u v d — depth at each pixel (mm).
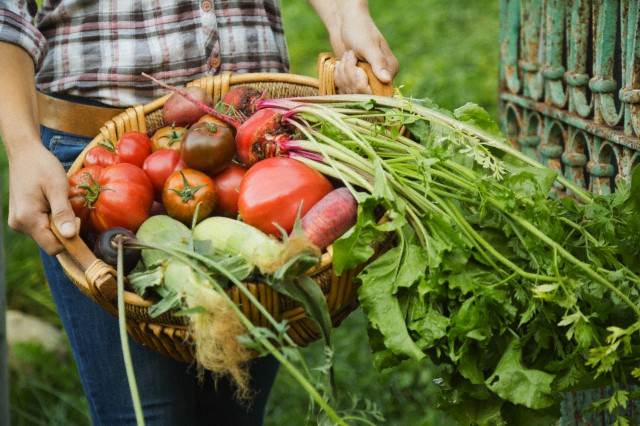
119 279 1403
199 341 1312
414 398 3008
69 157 1936
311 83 1972
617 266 1487
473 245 1474
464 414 1486
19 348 3250
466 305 1404
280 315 1437
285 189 1560
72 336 1898
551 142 2332
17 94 1643
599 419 2113
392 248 1491
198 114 1840
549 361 1476
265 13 2080
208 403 2143
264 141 1703
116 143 1857
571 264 1475
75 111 1926
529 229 1479
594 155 2062
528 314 1399
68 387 3174
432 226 1489
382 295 1439
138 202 1649
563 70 2234
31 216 1533
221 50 1999
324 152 1627
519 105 2492
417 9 6828
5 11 1680
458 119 1809
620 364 1444
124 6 1923
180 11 1954
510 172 1614
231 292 1373
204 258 1375
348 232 1422
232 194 1688
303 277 1383
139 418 1271
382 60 1906
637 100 1826
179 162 1722
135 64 1925
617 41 2137
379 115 1749
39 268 3705
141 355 1854
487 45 5945
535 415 1458
